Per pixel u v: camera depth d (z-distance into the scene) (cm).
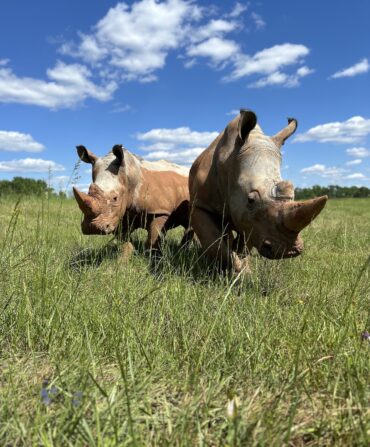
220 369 187
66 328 221
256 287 289
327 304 271
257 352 199
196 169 414
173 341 212
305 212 267
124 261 382
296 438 143
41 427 137
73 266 333
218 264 370
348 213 1298
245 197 316
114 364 193
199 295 272
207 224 384
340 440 138
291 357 196
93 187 394
